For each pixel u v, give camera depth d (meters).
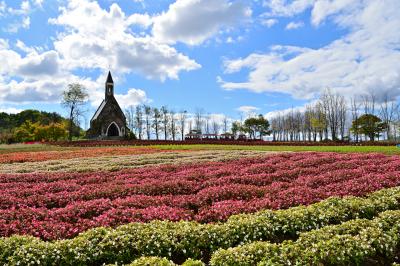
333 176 15.35
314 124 76.75
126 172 18.75
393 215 8.95
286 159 22.58
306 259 6.86
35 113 129.75
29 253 7.05
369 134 73.06
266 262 6.57
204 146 42.38
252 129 113.00
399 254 8.07
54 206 12.47
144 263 6.44
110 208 11.15
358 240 7.53
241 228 8.36
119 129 88.94
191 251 7.72
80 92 86.00
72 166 22.61
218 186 13.94
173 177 16.52
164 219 9.73
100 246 7.48
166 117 106.06
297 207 10.01
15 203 12.14
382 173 15.88
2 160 27.84
